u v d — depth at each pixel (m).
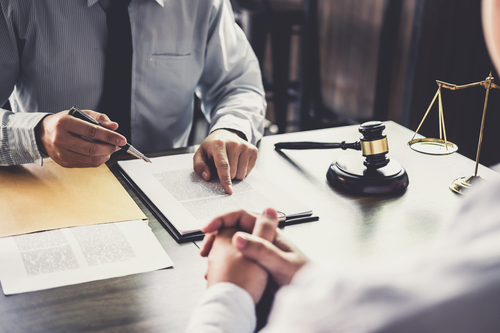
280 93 3.02
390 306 0.25
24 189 0.82
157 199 0.83
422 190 0.92
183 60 1.34
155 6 1.25
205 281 0.62
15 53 1.16
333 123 3.21
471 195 0.29
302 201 0.86
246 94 1.34
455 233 0.29
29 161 0.90
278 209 0.80
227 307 0.47
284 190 0.90
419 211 0.84
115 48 1.21
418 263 0.27
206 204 0.82
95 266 0.63
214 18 1.37
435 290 0.25
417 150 0.87
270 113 3.68
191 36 1.33
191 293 0.59
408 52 2.60
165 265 0.65
